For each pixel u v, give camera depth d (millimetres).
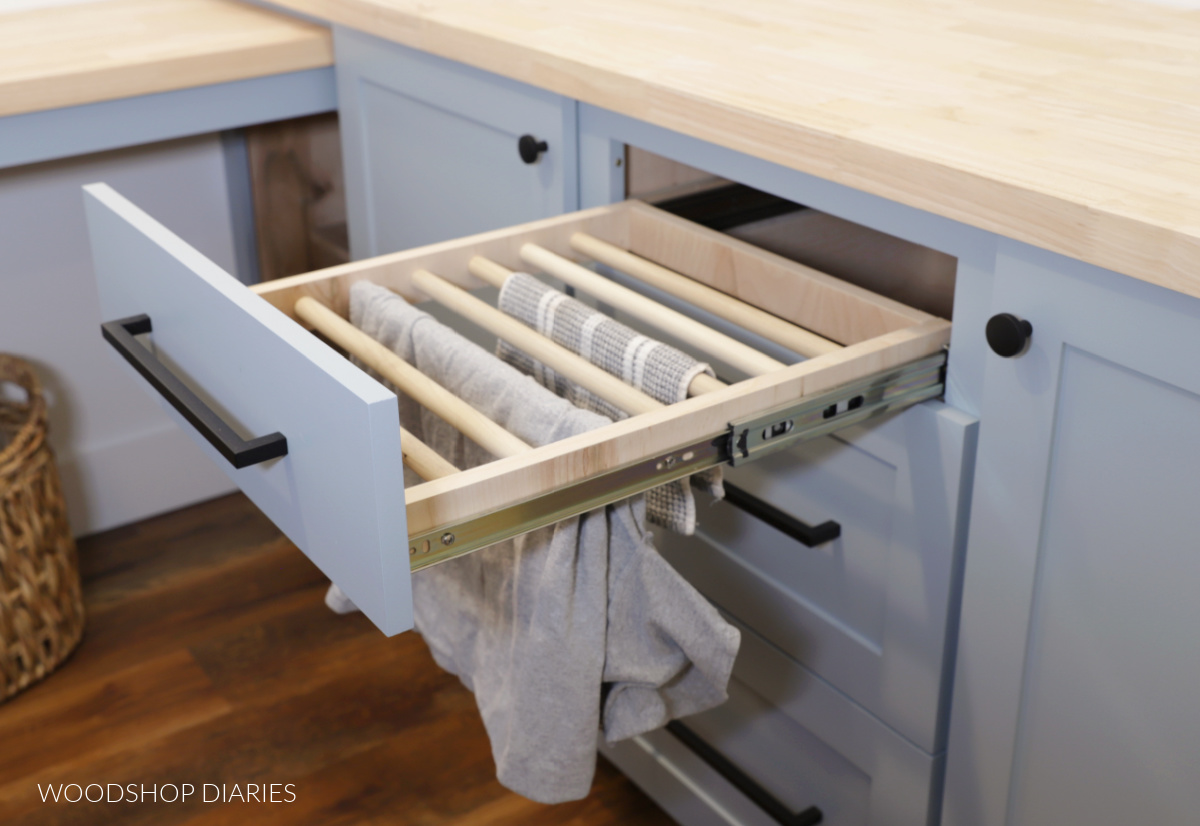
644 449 710
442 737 1463
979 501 814
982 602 838
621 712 868
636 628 810
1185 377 651
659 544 1167
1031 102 855
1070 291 700
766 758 1138
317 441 656
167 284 822
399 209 1410
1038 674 826
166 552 1824
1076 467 745
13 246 1666
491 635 887
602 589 766
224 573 1776
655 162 1081
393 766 1416
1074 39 1050
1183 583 707
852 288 897
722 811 1216
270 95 1445
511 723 833
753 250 973
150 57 1340
